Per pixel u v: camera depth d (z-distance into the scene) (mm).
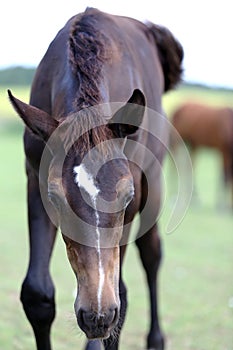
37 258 5117
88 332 4004
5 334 6926
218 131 19047
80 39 4742
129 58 5297
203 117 19625
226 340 7031
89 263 3961
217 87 39594
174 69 6578
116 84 4969
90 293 3939
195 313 7883
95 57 4633
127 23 5891
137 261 10758
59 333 7051
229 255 11141
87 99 4270
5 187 19188
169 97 34531
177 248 11656
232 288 9016
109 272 3992
